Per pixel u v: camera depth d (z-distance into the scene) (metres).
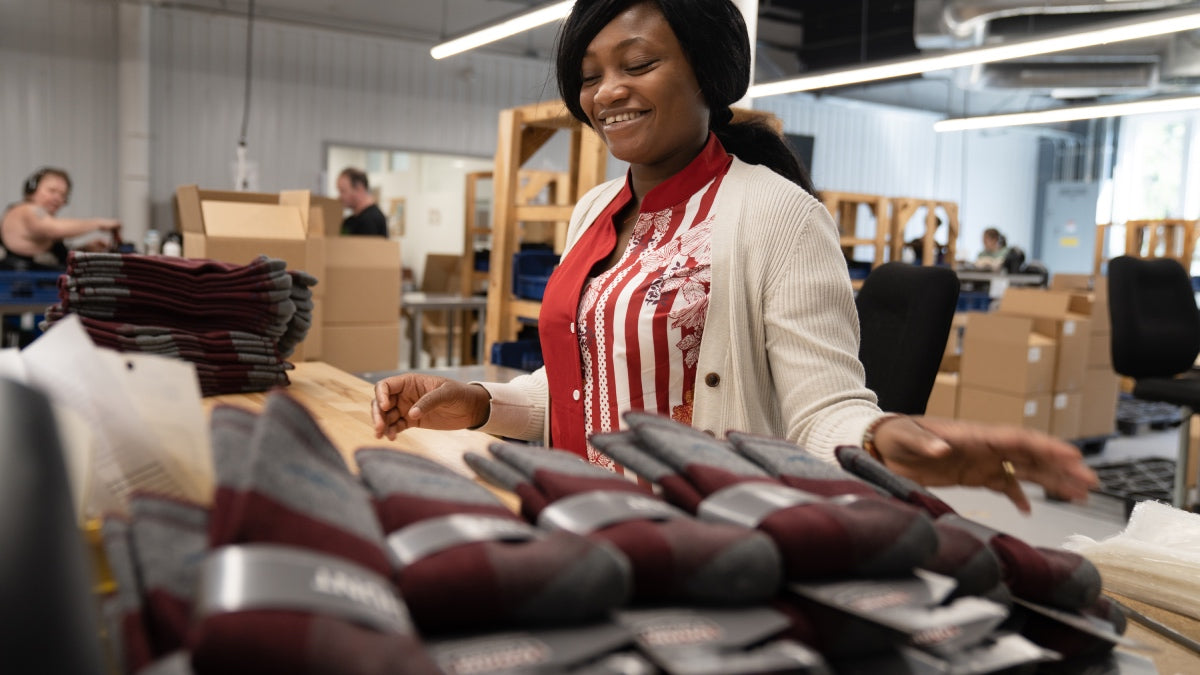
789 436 0.92
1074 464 0.62
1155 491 4.01
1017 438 0.64
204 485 0.58
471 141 10.08
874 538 0.48
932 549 0.50
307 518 0.40
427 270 7.09
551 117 2.86
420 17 9.34
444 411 1.19
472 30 6.11
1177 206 12.79
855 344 1.03
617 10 1.11
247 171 7.38
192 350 1.41
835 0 10.14
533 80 10.41
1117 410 6.02
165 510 0.45
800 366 0.97
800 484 0.56
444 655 0.39
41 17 7.84
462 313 6.05
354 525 0.41
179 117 8.52
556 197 6.20
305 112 9.12
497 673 0.38
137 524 0.42
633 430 0.61
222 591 0.34
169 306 1.40
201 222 2.36
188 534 0.43
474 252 6.27
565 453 0.61
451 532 0.43
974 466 0.69
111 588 0.52
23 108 7.85
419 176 10.36
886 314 1.57
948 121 9.23
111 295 1.36
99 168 8.20
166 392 0.57
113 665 0.41
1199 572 0.82
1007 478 0.67
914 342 1.48
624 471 1.13
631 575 0.44
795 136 10.30
